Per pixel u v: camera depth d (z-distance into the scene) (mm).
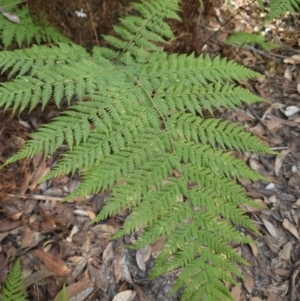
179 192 568
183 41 978
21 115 889
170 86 686
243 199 573
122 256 772
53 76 676
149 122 639
